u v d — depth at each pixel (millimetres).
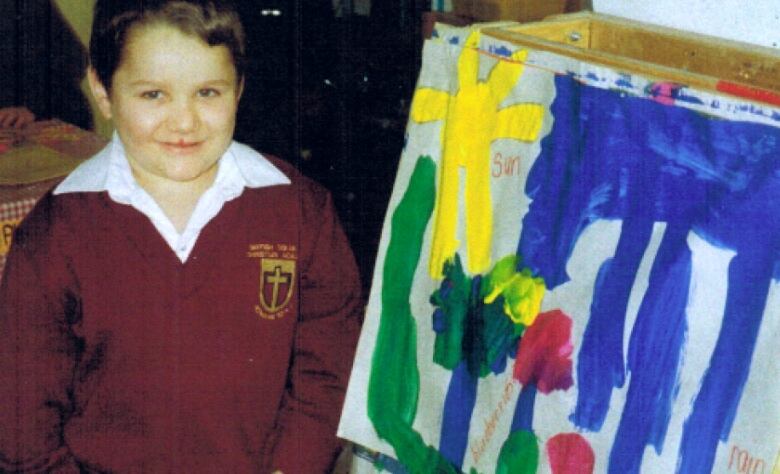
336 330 1688
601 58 1292
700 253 1191
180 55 1420
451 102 1459
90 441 1612
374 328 1582
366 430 1610
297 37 3951
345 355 1702
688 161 1201
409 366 1553
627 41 1603
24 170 1981
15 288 1535
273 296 1594
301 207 1616
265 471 1690
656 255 1233
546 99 1337
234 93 1499
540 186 1357
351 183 3520
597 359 1294
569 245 1324
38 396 1563
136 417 1589
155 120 1455
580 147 1304
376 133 3729
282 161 1678
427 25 1891
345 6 3984
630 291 1258
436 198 1501
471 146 1438
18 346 1543
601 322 1287
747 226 1152
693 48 1513
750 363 1146
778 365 1122
